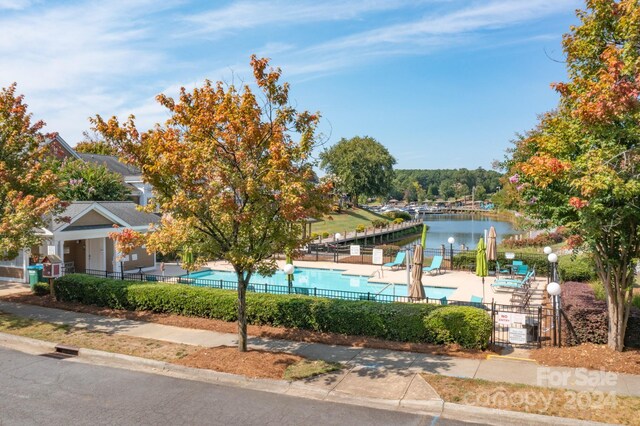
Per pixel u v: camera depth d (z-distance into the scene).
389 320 12.87
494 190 191.88
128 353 11.95
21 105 17.66
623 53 10.08
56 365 11.44
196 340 13.20
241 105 10.93
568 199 10.63
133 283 17.42
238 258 10.81
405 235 70.81
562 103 11.98
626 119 9.92
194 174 10.59
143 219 28.14
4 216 16.08
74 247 26.52
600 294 14.79
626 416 7.98
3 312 16.66
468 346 12.02
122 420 8.23
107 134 10.87
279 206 10.59
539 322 12.12
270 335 13.64
